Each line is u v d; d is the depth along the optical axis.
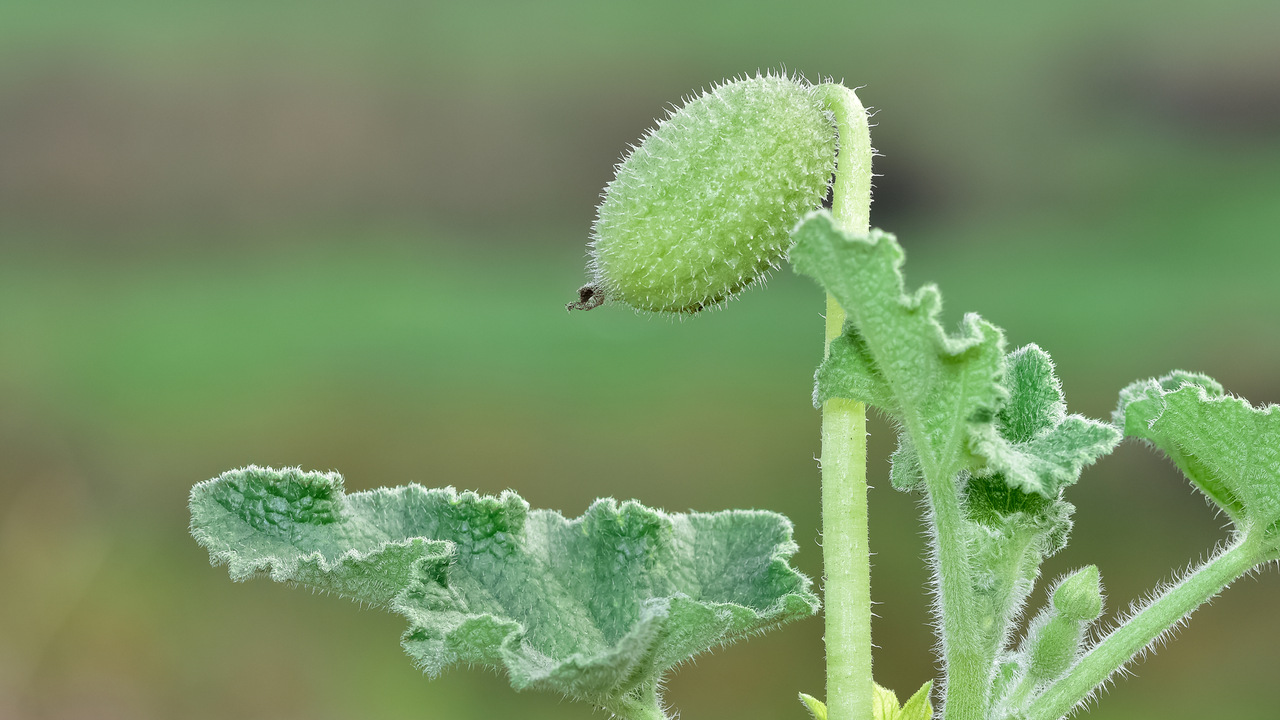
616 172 0.61
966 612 0.57
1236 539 0.60
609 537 0.62
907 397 0.57
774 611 0.60
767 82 0.61
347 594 0.60
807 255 0.56
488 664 0.59
